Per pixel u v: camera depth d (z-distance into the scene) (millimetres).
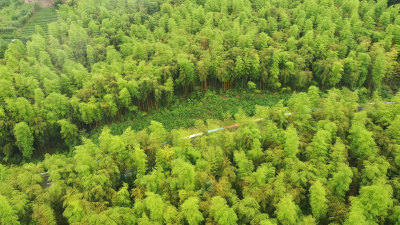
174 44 99438
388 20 109188
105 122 88188
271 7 114750
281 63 94125
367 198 49094
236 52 92750
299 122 65938
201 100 94062
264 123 67625
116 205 52656
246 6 120688
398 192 52125
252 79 98125
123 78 86812
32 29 137875
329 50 95375
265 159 59562
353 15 108250
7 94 79812
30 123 77250
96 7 129750
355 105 72688
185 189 52312
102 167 56031
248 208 48000
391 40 101000
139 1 127688
